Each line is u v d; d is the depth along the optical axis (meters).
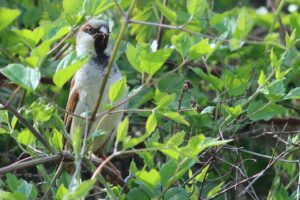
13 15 7.39
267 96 9.77
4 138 11.04
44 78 11.31
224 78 10.73
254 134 11.55
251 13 13.61
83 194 6.92
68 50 11.08
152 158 8.65
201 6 8.77
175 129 10.02
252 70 11.52
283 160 9.45
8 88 11.40
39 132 8.48
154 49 8.10
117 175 8.98
